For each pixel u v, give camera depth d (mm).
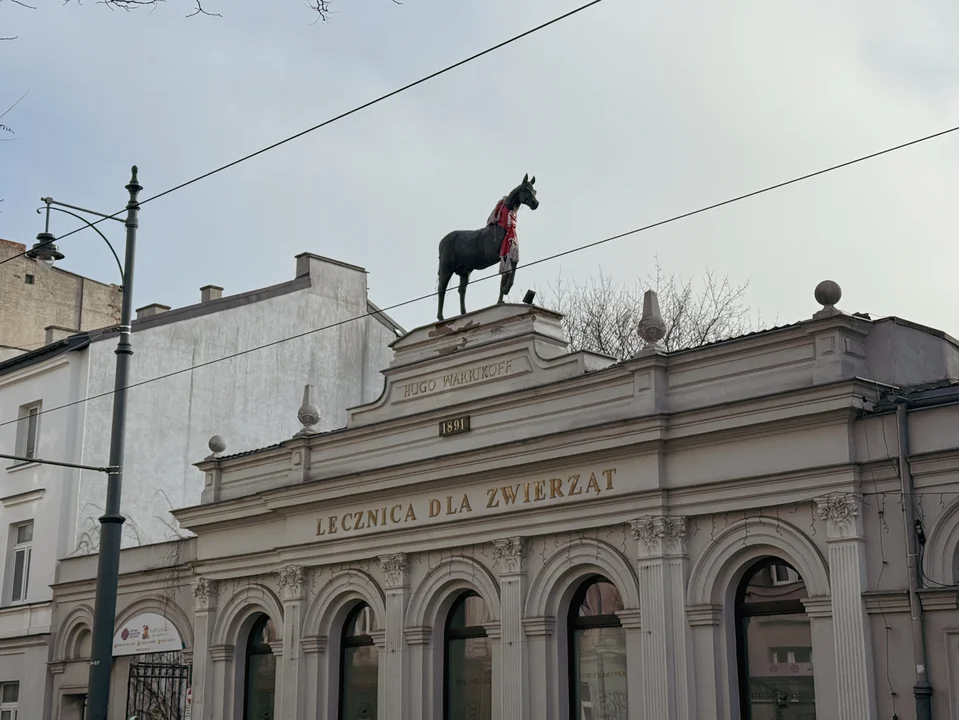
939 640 15812
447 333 23281
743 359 18547
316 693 24062
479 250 23234
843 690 16438
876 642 16391
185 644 27391
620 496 19359
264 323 36000
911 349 17984
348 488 23844
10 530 32938
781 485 17609
